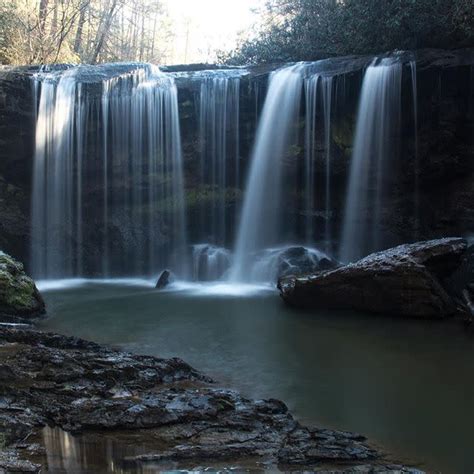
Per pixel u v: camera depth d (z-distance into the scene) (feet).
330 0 60.59
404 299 32.07
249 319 32.63
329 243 48.47
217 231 50.96
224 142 49.80
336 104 46.14
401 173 45.14
